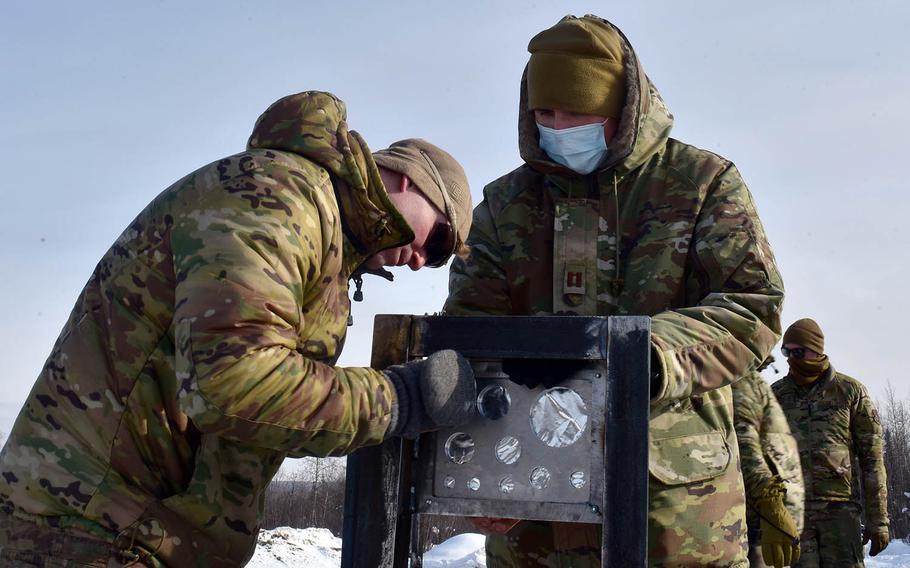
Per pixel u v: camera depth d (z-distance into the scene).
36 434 1.81
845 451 6.63
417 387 1.86
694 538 2.58
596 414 1.93
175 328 1.68
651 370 2.22
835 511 6.54
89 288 1.88
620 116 2.79
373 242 1.96
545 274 2.91
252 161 1.78
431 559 8.48
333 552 7.60
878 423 6.81
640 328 1.90
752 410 3.64
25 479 1.79
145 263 1.80
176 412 1.82
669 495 2.57
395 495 1.99
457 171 2.15
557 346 1.94
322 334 1.92
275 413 1.67
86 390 1.80
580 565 2.64
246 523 1.89
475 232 3.04
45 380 1.85
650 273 2.74
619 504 1.85
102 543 1.75
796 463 3.76
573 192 2.91
